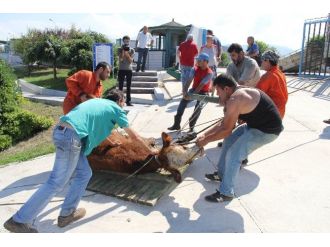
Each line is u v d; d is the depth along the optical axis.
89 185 5.34
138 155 5.42
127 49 11.31
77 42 17.31
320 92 12.70
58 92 15.41
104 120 4.38
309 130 7.98
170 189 5.23
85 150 4.32
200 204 4.80
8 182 5.95
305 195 4.95
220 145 6.94
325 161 6.13
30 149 8.80
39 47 19.08
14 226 4.00
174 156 5.03
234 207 4.68
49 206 4.93
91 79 5.84
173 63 20.08
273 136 4.63
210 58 11.37
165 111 10.27
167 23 20.22
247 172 5.75
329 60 17.61
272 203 4.75
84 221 4.49
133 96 12.67
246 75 6.18
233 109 4.35
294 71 20.94
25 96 14.81
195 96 7.38
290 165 6.00
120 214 4.63
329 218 4.36
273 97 5.47
